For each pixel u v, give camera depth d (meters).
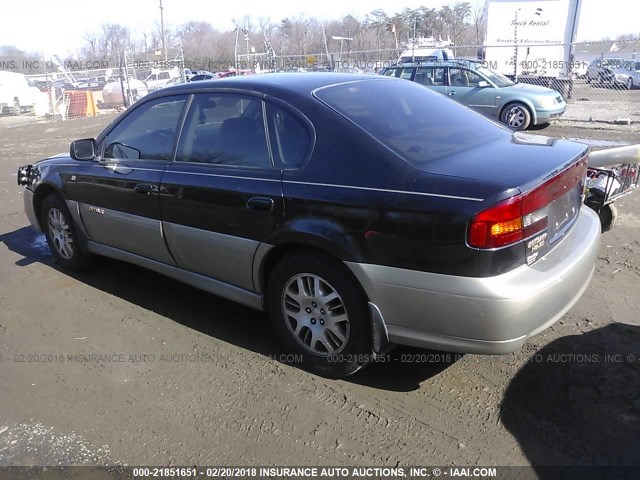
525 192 2.60
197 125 3.73
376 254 2.82
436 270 2.67
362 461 2.65
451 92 13.27
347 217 2.89
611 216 5.32
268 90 3.42
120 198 4.13
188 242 3.72
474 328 2.65
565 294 2.83
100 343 3.79
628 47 22.34
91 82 28.62
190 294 4.52
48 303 4.43
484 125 3.62
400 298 2.79
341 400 3.10
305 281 3.21
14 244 5.98
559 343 3.55
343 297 3.03
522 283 2.61
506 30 19.22
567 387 3.10
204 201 3.51
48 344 3.80
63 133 16.80
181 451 2.76
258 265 3.35
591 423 2.81
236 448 2.76
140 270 5.04
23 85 24.77
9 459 2.74
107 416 3.04
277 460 2.67
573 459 2.59
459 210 2.57
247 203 3.27
